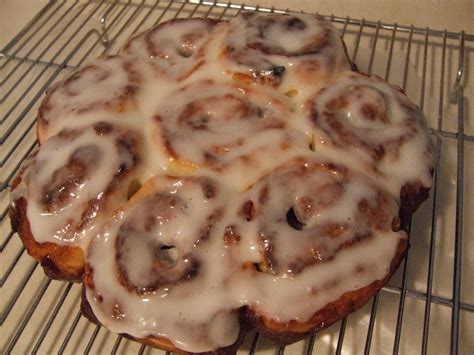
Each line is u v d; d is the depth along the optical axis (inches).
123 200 9.2
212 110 10.0
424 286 10.5
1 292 10.9
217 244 8.5
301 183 8.9
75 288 11.0
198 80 10.6
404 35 15.7
